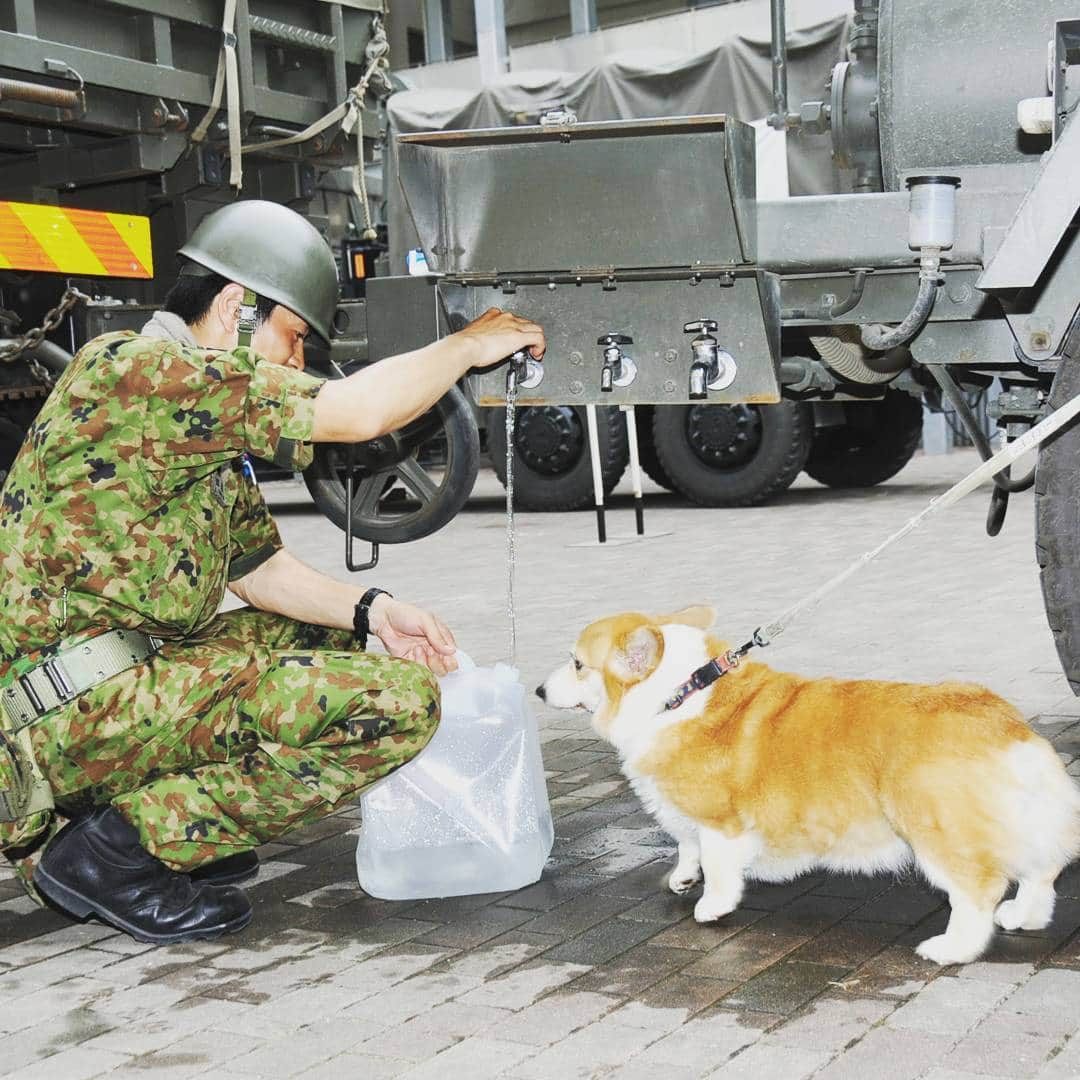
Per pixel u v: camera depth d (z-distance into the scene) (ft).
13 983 10.63
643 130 11.52
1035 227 11.25
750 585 27.48
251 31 17.60
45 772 10.56
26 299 22.48
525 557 33.68
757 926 10.96
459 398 17.95
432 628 12.12
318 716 10.84
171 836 11.21
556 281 12.49
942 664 19.69
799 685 10.77
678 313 12.42
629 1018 9.34
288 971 10.57
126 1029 9.63
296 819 11.32
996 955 10.10
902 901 11.37
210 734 10.85
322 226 22.16
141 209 19.51
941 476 48.57
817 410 40.91
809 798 10.32
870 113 14.89
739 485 40.65
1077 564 12.56
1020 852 9.77
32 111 15.97
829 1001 9.45
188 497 10.65
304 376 10.36
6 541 10.48
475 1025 9.38
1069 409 10.19
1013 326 12.09
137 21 16.90
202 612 11.07
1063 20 11.62
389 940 11.12
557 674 11.76
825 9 29.01
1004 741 9.71
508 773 12.17
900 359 14.69
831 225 12.44
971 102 13.17
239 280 11.16
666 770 10.82
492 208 12.23
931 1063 8.44
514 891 12.12
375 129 19.57
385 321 14.34
